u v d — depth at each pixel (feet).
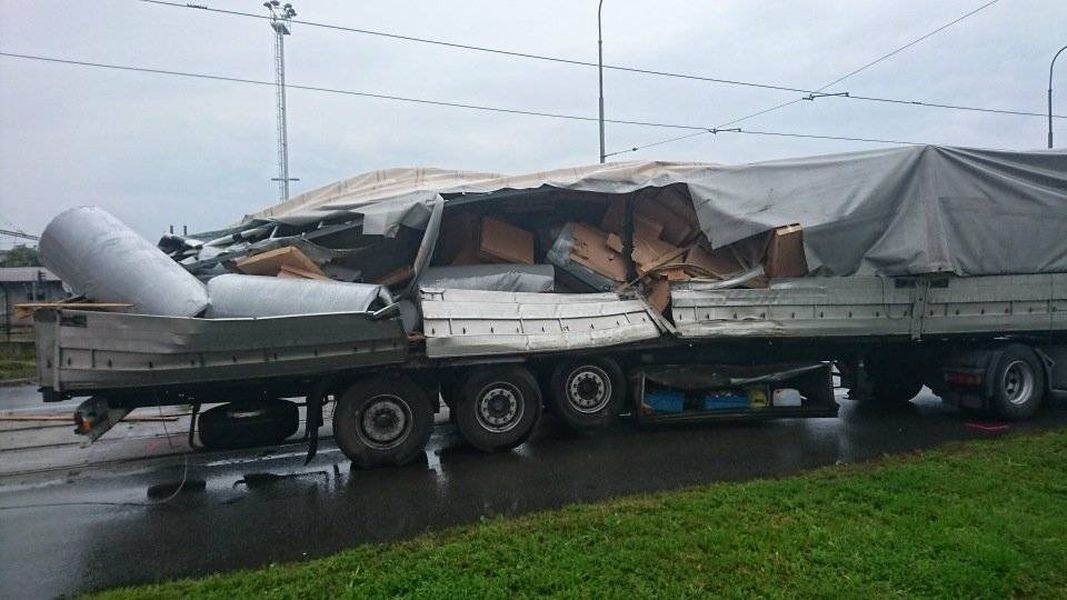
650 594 12.61
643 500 18.28
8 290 71.00
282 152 92.63
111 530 18.38
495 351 23.68
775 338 27.20
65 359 19.93
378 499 20.20
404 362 23.07
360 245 25.77
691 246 28.55
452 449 26.07
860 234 27.22
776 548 14.49
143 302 20.53
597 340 25.30
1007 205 28.84
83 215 22.31
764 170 27.53
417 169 29.99
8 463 26.04
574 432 28.35
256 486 22.22
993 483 18.78
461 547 15.10
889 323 28.04
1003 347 30.07
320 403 23.61
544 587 12.98
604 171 26.84
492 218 27.40
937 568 13.37
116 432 31.91
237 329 20.54
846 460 23.11
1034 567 13.64
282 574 14.26
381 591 13.01
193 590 13.76
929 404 34.71
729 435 27.40
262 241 25.04
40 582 15.10
